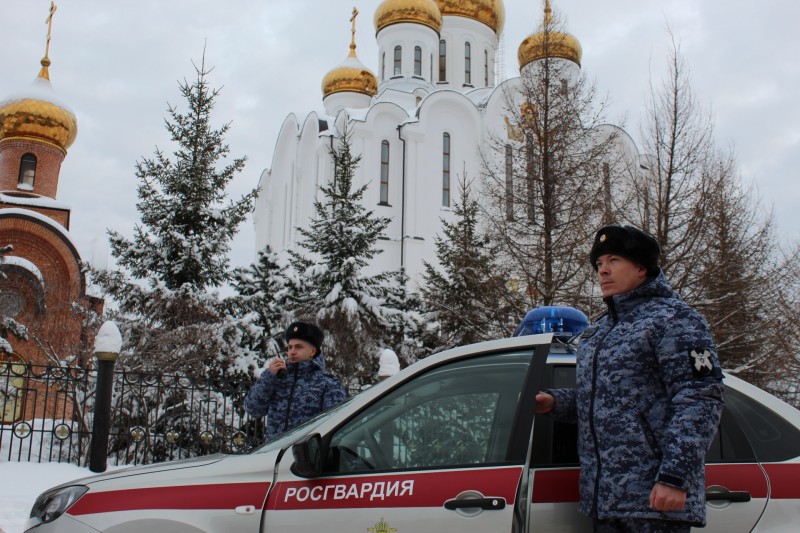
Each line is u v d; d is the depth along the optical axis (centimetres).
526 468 337
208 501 351
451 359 378
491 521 328
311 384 583
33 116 2853
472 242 2158
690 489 282
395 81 3812
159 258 1582
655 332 312
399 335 1930
